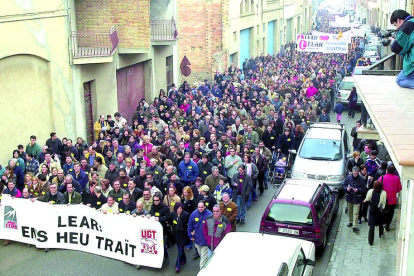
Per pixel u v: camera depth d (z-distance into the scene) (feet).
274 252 29.73
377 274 37.65
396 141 21.99
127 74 81.00
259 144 56.59
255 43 155.53
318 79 105.70
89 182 43.60
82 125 65.26
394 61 55.11
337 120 88.17
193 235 37.32
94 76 68.39
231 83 96.63
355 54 155.22
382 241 43.65
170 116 71.56
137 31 71.92
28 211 41.52
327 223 42.78
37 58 56.54
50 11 57.52
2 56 51.01
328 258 41.24
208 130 63.26
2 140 52.37
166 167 46.32
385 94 31.40
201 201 37.09
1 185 42.96
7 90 52.75
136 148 54.70
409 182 24.20
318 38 116.16
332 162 55.36
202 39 120.57
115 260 39.86
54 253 40.83
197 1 119.03
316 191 43.06
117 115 64.85
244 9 142.31
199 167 49.29
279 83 101.65
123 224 39.27
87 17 69.62
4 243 42.34
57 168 48.08
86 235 40.68
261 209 51.67
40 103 57.62
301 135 62.08
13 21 52.21
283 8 199.93
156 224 38.40
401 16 30.60
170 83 103.35
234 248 30.12
